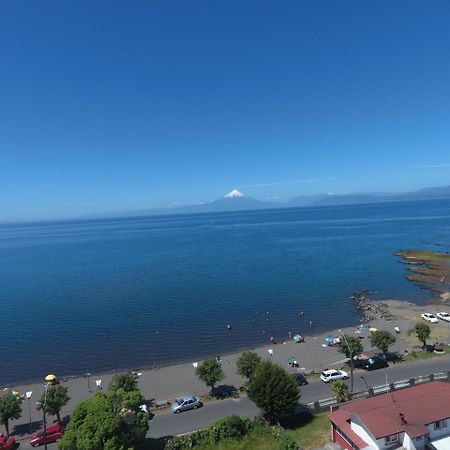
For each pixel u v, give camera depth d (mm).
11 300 130375
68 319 108250
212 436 44562
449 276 138375
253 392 48719
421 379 56719
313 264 170000
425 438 39250
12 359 83438
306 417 49625
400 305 110188
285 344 83500
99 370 76688
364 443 39531
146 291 135500
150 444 44719
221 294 127375
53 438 49625
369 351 74875
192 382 66750
